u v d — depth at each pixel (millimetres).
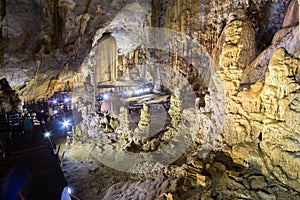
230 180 2977
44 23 7293
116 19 11352
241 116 3502
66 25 8219
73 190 4887
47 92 11750
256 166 3018
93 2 8305
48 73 10070
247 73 4016
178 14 10719
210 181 3121
